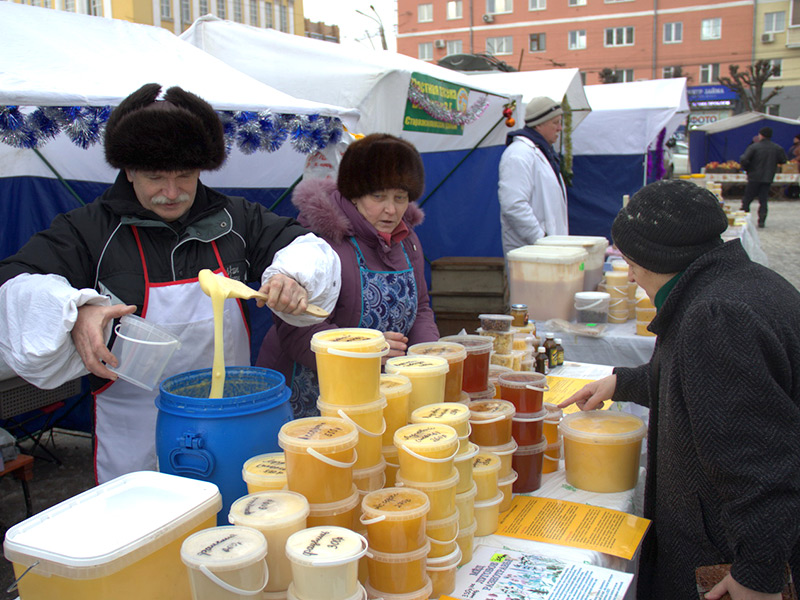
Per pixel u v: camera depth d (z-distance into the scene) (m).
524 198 4.98
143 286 1.80
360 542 1.07
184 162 1.66
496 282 4.52
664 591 1.67
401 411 1.50
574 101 8.05
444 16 41.91
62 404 3.79
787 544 1.30
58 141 3.62
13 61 2.28
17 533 1.05
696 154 22.56
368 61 4.15
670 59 39.12
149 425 1.96
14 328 1.44
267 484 1.27
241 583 0.99
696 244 1.55
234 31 4.48
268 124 2.72
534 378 1.87
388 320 2.26
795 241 12.28
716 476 1.38
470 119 5.25
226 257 1.92
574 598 1.31
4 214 3.58
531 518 1.69
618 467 1.85
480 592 1.34
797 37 36.81
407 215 2.46
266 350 2.36
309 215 2.18
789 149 22.50
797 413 1.34
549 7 40.06
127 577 1.01
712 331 1.37
